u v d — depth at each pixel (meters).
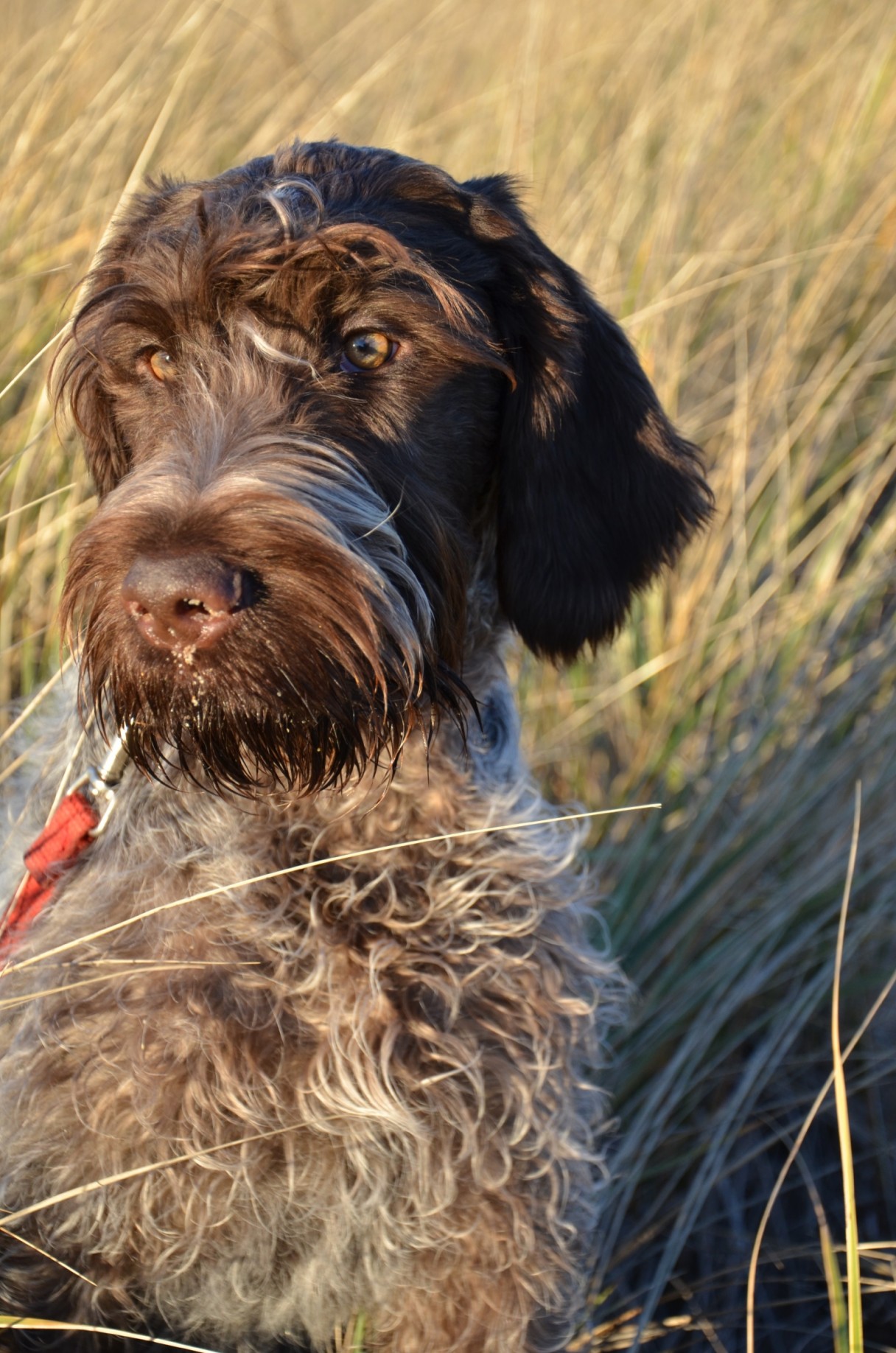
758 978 3.82
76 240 4.31
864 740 4.48
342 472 2.33
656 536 3.05
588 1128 2.97
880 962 4.25
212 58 5.30
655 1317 3.52
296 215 2.46
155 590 2.13
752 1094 3.66
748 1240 3.65
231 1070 2.52
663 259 5.22
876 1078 3.83
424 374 2.50
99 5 5.37
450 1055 2.62
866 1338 3.54
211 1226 2.56
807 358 5.81
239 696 2.22
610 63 6.74
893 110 6.64
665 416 3.15
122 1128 2.53
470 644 2.88
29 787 3.23
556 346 2.78
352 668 2.22
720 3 6.67
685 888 4.05
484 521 2.86
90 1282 2.55
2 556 4.14
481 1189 2.65
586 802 4.45
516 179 3.09
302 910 2.67
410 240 2.57
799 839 4.29
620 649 4.79
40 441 4.02
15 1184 2.65
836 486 5.32
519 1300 2.73
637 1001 3.87
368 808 2.70
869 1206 3.87
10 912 2.87
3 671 3.80
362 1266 2.68
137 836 2.74
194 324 2.44
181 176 4.01
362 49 6.75
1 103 5.02
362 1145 2.56
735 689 4.64
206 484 2.24
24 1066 2.64
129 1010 2.56
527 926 2.77
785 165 6.30
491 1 7.86
